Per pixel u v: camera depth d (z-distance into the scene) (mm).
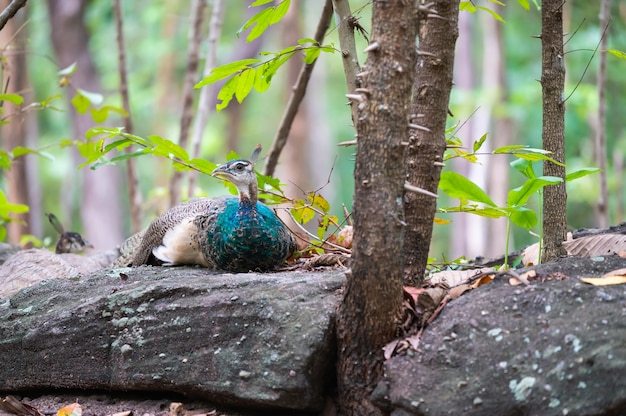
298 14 26938
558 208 7648
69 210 30656
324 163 31844
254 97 35438
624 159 25844
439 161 6961
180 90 31750
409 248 6957
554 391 5625
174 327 7188
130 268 8781
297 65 26906
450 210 8758
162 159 27297
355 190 6262
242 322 6938
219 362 6918
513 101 25641
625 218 24906
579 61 26078
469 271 7441
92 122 27906
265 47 32156
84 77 28406
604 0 13742
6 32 21297
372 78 6066
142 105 31812
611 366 5520
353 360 6480
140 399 7465
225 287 7355
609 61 25625
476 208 8680
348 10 8359
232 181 8258
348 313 6449
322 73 32250
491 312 6238
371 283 6230
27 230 21156
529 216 8297
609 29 17859
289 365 6570
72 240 13555
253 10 28125
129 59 33781
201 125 15609
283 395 6574
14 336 7773
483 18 29141
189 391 7090
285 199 9469
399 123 6074
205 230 8539
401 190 6203
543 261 7746
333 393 6816
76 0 28141
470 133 26109
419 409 5930
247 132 35250
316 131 31031
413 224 6945
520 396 5719
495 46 26391
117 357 7371
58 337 7582
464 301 6496
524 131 28750
